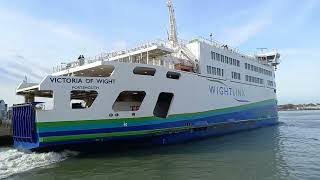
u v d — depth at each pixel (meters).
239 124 36.75
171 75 26.70
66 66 27.27
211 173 16.05
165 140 25.98
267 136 32.72
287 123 52.81
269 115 45.19
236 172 16.22
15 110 23.38
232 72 35.62
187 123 27.41
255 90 41.06
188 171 16.59
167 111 26.09
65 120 20.39
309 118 75.12
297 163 18.39
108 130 21.84
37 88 24.52
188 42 31.70
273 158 20.12
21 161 19.59
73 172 16.86
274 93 47.81
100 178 15.57
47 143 20.02
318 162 18.66
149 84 24.05
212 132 31.39
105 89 21.75
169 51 25.89
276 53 48.22
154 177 15.52
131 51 26.98
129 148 23.95
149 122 23.98
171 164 18.50
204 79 30.27
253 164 18.22
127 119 22.73
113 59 27.42
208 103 30.47
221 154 21.75
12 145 29.41
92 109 21.27
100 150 22.66
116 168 17.69
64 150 21.20
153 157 20.86
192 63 30.33
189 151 23.06
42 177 15.87
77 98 27.33
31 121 20.77
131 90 22.94
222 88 33.19
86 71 24.53
